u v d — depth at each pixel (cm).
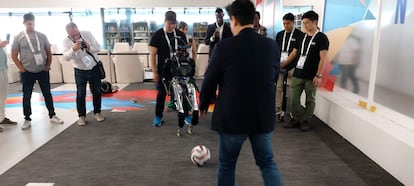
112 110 505
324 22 468
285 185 256
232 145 188
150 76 827
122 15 970
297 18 729
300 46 388
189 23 969
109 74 743
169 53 380
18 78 790
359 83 366
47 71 416
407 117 279
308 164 296
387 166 277
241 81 177
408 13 272
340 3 412
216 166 294
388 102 306
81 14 952
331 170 283
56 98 602
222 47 180
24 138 375
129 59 745
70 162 306
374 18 329
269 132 188
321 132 387
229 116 180
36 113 491
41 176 277
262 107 181
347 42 393
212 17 967
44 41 405
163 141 360
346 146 340
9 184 263
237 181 264
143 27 976
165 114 471
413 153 242
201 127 409
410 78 272
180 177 272
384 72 311
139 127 414
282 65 415
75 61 404
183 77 374
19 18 940
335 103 384
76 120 450
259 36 184
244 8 178
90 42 414
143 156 318
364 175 272
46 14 946
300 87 392
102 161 307
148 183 263
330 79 443
